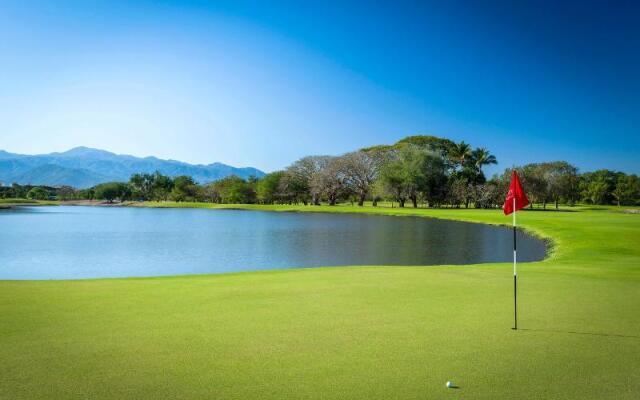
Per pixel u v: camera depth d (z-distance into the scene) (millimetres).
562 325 9461
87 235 53156
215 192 184250
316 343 8203
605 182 147625
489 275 16906
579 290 13594
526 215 76250
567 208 117562
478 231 55125
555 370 6910
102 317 10133
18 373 6766
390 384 6340
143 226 68312
